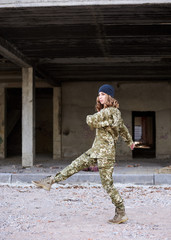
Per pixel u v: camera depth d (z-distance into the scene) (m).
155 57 11.82
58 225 4.20
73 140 16.73
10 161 14.70
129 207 5.35
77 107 16.77
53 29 8.80
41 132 21.55
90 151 4.22
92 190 7.23
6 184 8.34
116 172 9.37
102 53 11.27
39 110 21.61
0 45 9.05
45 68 13.56
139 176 8.37
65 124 16.80
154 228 4.05
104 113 4.16
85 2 7.13
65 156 16.75
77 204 5.59
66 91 16.84
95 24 8.41
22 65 11.83
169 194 6.62
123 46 10.39
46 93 20.62
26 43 9.98
